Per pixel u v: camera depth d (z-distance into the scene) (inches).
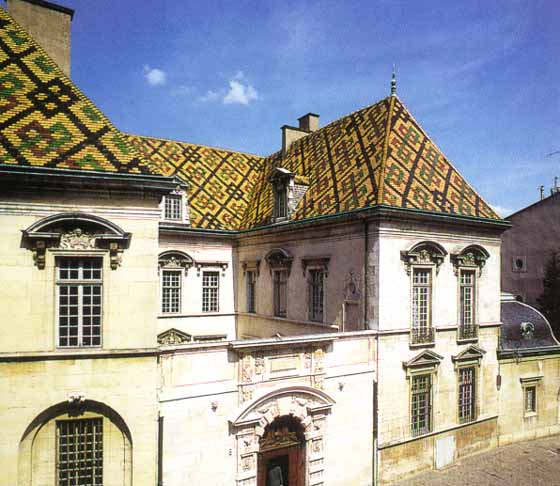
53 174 481.1
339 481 653.3
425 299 746.8
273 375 601.6
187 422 539.2
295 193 893.2
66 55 705.0
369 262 695.7
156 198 537.0
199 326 1025.5
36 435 494.0
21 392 481.1
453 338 773.3
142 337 525.0
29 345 487.5
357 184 776.3
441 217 733.3
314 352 636.7
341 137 962.7
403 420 711.7
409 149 826.8
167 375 534.0
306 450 628.4
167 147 1158.3
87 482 514.9
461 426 779.4
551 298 1382.9
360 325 713.0
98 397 505.7
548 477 708.7
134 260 527.5
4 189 478.9
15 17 665.0
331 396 649.6
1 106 527.2
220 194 1125.1
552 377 916.0
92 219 503.2
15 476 476.4
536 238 1467.8
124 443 520.4
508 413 855.1
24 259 487.8
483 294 817.5
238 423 564.1
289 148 1160.8
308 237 834.8
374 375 688.4
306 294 834.2
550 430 910.4
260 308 979.9
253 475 582.6
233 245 1072.8
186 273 1008.9
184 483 535.2
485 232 820.0
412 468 717.9
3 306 479.8
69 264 512.4
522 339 900.6
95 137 546.0
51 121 538.0
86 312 516.1
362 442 676.7
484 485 679.7
